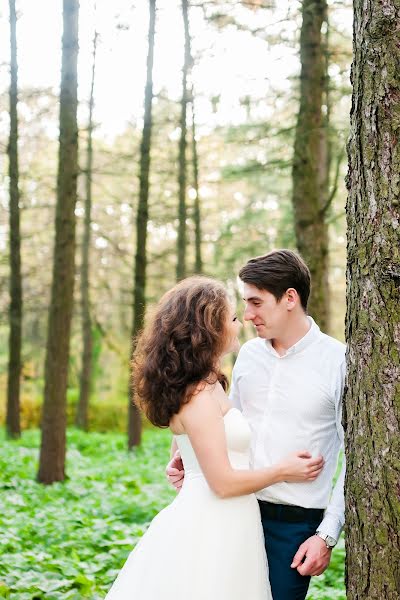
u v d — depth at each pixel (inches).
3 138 688.4
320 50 394.6
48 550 254.2
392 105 120.2
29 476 465.4
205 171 745.0
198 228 661.9
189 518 129.7
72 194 439.2
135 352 138.9
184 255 651.5
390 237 119.6
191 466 135.0
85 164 839.7
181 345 129.6
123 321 964.0
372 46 121.6
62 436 437.4
